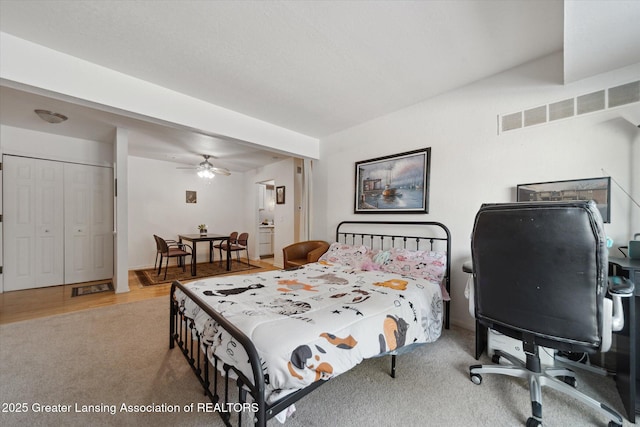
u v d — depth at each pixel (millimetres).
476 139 2404
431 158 2725
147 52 1920
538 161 2070
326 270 2637
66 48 1865
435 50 1933
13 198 3611
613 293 1175
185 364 1849
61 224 3955
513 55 2010
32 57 1798
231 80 2322
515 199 2180
